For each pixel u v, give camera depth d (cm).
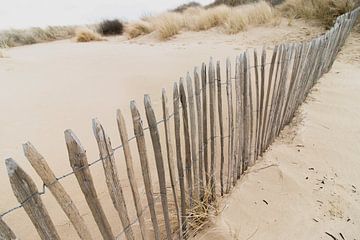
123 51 722
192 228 190
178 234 182
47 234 101
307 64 313
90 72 517
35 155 89
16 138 284
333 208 206
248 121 221
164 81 439
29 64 596
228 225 190
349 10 714
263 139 259
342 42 569
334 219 197
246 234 185
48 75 506
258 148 254
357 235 187
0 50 702
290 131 305
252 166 252
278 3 1088
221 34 820
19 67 563
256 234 185
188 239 183
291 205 208
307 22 780
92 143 277
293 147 276
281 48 229
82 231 114
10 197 210
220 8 939
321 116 331
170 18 957
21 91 420
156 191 212
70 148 98
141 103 367
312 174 239
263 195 218
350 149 273
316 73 395
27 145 86
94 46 872
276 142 288
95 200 113
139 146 129
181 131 289
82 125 312
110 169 116
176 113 149
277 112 268
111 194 120
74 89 426
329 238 184
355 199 214
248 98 216
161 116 329
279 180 232
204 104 176
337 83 424
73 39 1114
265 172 242
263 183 230
